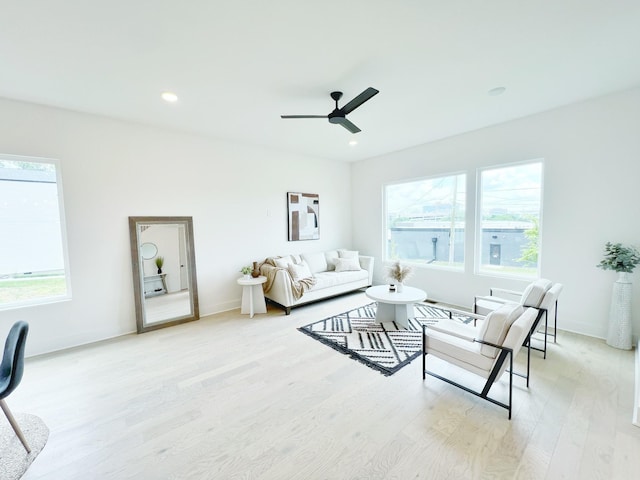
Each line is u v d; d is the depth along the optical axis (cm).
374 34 195
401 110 327
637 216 284
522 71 246
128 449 167
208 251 415
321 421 188
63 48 202
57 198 310
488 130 386
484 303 307
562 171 327
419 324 358
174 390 225
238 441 172
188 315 387
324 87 268
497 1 166
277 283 412
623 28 191
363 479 145
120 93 273
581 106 311
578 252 321
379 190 555
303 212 532
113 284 338
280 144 460
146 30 186
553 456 157
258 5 165
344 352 285
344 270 516
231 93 277
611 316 291
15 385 162
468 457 157
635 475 144
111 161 335
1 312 279
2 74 234
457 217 441
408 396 213
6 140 279
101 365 268
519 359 266
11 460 159
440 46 210
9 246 289
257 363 266
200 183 406
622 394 211
